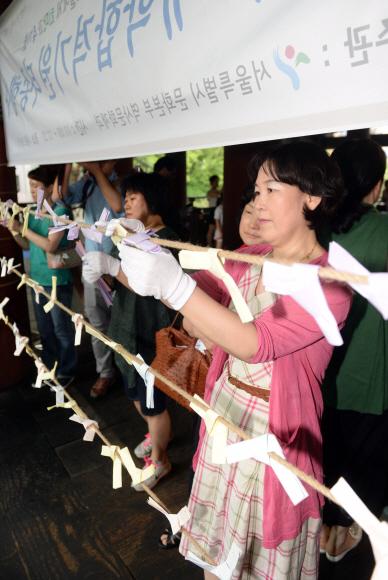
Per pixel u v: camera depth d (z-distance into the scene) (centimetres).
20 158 277
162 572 174
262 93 111
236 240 410
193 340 161
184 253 72
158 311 199
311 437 114
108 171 285
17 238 309
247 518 115
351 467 163
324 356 116
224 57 118
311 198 102
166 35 135
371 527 51
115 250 211
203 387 158
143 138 161
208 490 132
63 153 222
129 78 157
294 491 61
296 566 119
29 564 177
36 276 291
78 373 335
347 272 50
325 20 93
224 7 114
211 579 134
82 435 262
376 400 152
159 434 209
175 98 139
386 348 149
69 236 121
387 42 84
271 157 100
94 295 283
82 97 190
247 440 67
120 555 181
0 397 306
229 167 392
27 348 171
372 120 90
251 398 116
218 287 134
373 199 154
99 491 217
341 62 93
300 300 54
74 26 181
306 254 109
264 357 85
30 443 255
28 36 225
